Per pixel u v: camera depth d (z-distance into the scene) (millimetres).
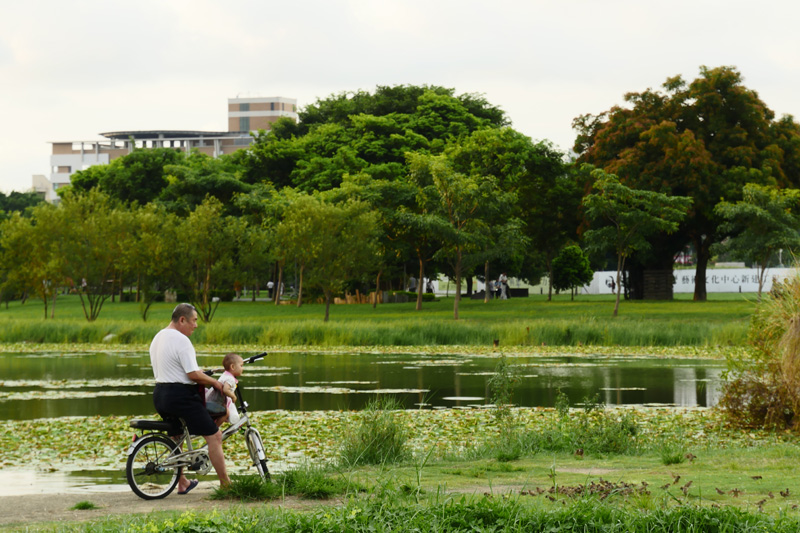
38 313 56719
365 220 45906
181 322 8766
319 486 8172
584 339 35500
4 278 63938
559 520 6219
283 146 78062
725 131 51094
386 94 83688
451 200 46250
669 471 9336
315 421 16188
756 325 15672
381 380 23812
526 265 79062
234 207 71250
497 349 33844
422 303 56531
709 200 49125
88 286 48188
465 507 6508
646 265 55938
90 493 8922
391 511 6523
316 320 41656
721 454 10961
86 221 48312
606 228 43438
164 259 45969
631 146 53344
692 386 21844
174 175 76375
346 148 68688
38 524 7070
